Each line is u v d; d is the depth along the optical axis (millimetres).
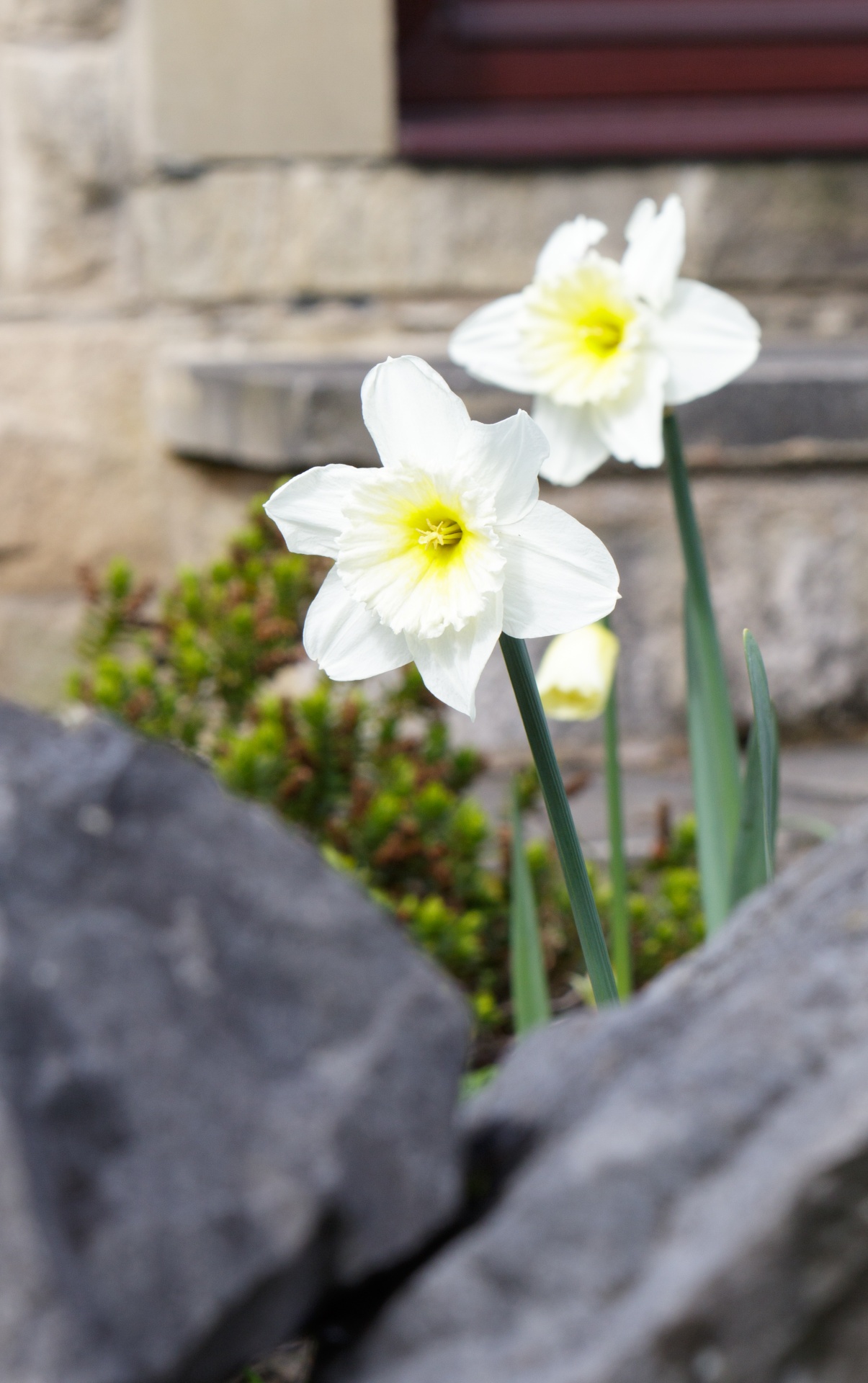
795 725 2238
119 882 790
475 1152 817
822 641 2219
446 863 1359
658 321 1035
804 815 1798
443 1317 780
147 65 2352
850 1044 793
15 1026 767
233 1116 773
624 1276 775
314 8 2381
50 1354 747
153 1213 762
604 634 1067
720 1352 766
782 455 2113
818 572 2193
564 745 2176
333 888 803
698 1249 770
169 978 782
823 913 837
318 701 1424
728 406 2084
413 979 795
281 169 2430
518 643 912
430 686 902
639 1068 811
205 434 2281
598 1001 937
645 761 2164
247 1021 784
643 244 1049
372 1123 779
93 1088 768
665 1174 782
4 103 2379
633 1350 765
